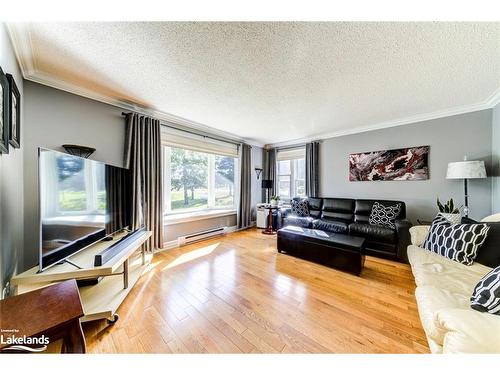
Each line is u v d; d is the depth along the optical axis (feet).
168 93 7.73
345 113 9.93
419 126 10.48
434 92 7.65
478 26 4.28
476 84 7.02
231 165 15.40
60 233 4.65
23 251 6.06
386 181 11.57
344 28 4.42
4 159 4.40
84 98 7.62
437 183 10.03
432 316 3.26
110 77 6.58
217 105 8.90
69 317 2.61
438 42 4.82
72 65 5.90
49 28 4.42
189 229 11.96
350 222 11.64
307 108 9.27
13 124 4.77
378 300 5.90
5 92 4.11
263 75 6.41
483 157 8.93
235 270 7.95
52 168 4.47
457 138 9.50
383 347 4.18
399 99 8.29
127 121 8.80
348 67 5.94
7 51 4.48
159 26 4.39
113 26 4.38
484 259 5.36
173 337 4.46
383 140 11.66
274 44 4.96
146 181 9.37
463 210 9.27
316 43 4.91
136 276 6.84
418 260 5.81
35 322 2.51
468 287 4.25
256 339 4.41
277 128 12.62
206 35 4.67
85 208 5.56
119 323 4.91
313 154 14.43
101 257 4.72
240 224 15.38
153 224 9.64
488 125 8.82
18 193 5.56
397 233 8.91
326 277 7.36
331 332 4.61
